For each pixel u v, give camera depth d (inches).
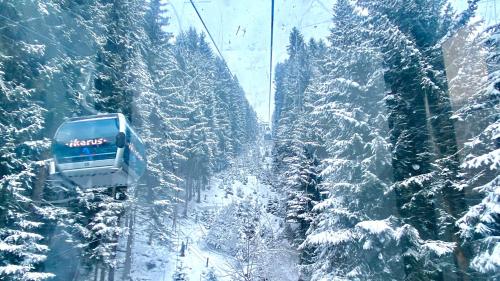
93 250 585.9
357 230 476.4
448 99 501.0
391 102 541.3
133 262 823.7
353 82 554.6
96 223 606.2
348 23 654.5
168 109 1019.3
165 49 1099.9
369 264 481.4
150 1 1050.7
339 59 635.5
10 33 518.6
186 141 1291.8
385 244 467.2
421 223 483.5
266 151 2225.6
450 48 508.4
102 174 391.5
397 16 568.7
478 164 355.3
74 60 634.8
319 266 569.3
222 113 2006.6
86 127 389.1
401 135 503.2
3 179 426.6
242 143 2406.5
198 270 844.0
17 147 477.7
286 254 768.3
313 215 727.1
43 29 581.9
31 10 533.3
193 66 1721.2
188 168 1398.9
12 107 490.9
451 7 556.7
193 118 1434.5
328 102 644.1
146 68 878.4
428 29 566.3
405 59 515.8
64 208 559.2
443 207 474.0
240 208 1051.9
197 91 1630.2
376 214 512.7
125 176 411.2
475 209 367.2
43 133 570.9
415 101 530.9
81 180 405.7
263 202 1195.9
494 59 393.4
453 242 436.8
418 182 463.5
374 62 566.6
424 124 522.0
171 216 1094.4
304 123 965.8
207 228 1133.1
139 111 780.0
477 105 411.5
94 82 671.8
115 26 757.9
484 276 400.8
